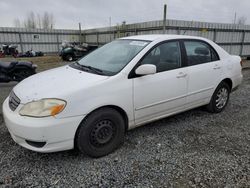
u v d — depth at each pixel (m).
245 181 2.42
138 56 3.11
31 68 7.88
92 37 25.23
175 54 3.53
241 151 3.03
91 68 3.23
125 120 3.09
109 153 2.95
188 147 3.13
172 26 14.27
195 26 14.91
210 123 3.96
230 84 4.53
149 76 3.15
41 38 24.16
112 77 2.85
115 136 2.96
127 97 2.94
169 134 3.52
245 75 9.27
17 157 2.86
